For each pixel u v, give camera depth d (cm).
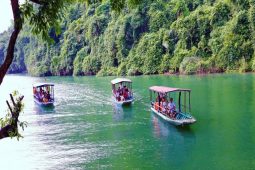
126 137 2411
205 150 2011
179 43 8238
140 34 9400
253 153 1912
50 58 12456
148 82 6234
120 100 3931
